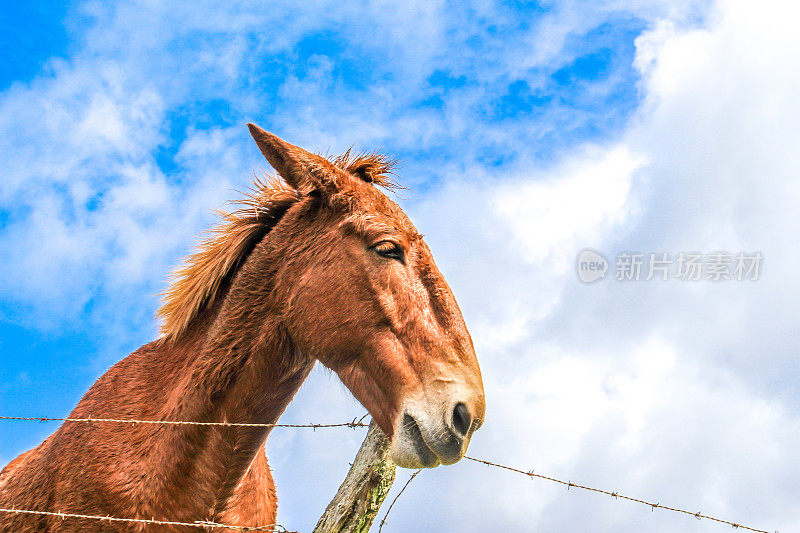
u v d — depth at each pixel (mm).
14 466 4238
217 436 3539
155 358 3932
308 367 3785
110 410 3762
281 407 3742
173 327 3873
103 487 3535
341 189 3674
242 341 3609
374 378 3434
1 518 3756
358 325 3441
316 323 3496
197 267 3928
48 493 3664
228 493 3582
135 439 3607
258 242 3889
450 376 3324
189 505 3508
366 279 3473
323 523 4320
